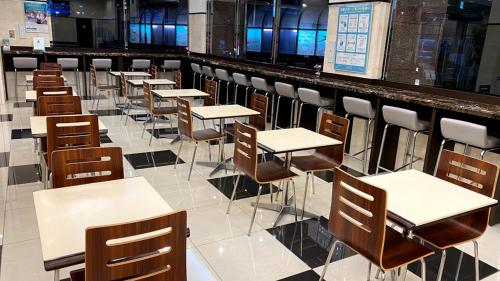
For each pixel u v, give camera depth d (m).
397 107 4.27
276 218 3.33
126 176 4.09
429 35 5.16
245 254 2.77
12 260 2.54
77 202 1.86
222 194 3.77
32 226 2.97
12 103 7.55
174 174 4.21
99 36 10.02
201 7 9.20
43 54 8.18
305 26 7.19
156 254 1.45
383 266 1.91
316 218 3.37
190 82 9.90
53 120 2.86
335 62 5.75
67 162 2.10
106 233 1.32
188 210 3.38
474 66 4.92
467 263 2.78
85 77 8.79
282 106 6.87
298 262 2.71
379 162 4.44
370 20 5.07
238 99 8.07
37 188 3.65
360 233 1.96
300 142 3.10
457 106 3.59
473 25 4.89
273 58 7.45
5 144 4.95
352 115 5.02
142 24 10.28
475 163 2.40
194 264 2.12
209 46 9.36
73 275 1.78
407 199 2.08
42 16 8.47
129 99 6.46
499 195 3.28
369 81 5.17
